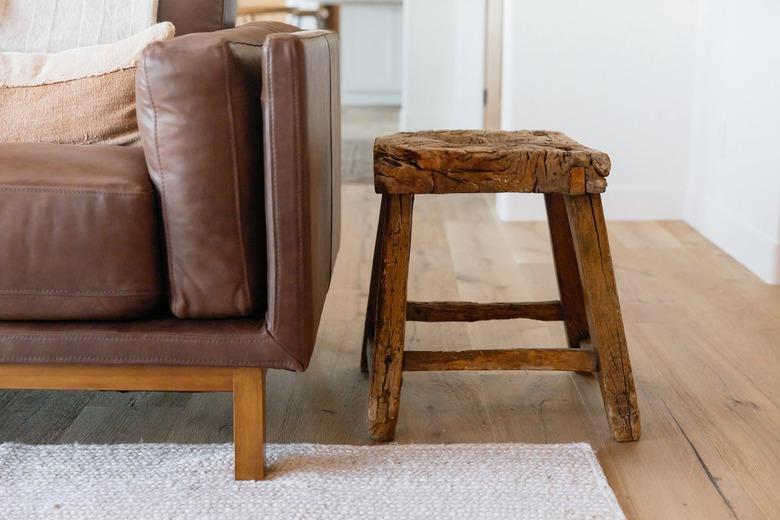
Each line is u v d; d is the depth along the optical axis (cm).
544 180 154
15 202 136
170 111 134
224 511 137
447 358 163
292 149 134
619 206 339
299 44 133
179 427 167
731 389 185
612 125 333
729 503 142
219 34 142
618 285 256
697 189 325
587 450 155
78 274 138
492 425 169
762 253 262
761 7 264
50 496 141
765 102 262
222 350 140
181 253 138
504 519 135
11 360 140
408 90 524
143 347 140
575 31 326
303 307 139
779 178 252
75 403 177
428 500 140
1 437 162
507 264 279
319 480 146
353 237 310
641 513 139
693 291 250
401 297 158
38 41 192
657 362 199
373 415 160
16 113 168
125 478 146
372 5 709
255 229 140
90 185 136
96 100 168
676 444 161
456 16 512
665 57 328
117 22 192
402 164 153
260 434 144
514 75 329
